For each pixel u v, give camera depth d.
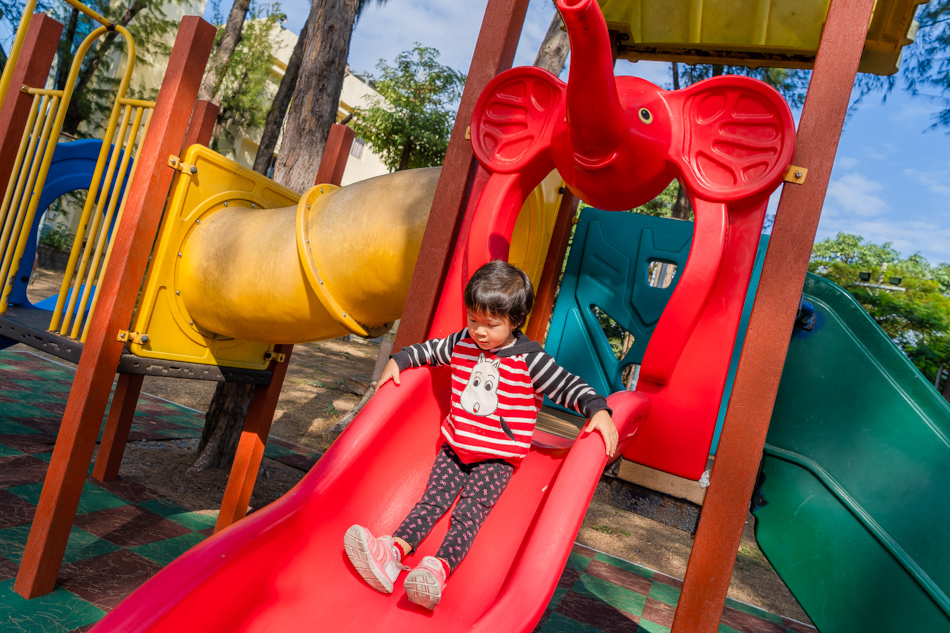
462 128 2.47
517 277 1.95
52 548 2.94
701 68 9.80
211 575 1.56
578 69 1.69
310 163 6.38
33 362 8.18
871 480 2.52
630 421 1.92
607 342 3.41
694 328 2.00
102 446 4.74
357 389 10.94
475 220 2.26
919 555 2.40
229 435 5.66
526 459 2.12
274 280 3.40
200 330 3.90
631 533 6.84
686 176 1.99
